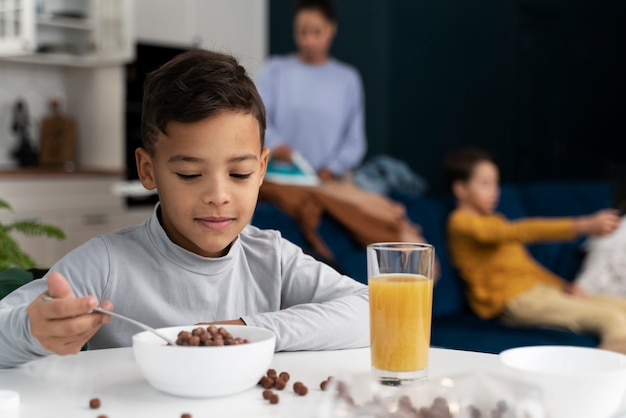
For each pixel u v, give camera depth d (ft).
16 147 16.75
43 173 15.01
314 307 3.93
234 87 3.60
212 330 3.24
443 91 21.21
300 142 14.10
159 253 4.06
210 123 3.54
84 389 3.21
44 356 3.48
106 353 3.84
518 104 22.70
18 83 16.79
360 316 3.97
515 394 2.44
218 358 2.99
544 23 23.12
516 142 22.75
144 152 3.91
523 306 10.24
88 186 15.71
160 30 17.66
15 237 14.52
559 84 23.73
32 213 14.88
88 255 4.01
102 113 17.06
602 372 2.92
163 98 3.59
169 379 3.02
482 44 21.84
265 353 3.13
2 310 3.54
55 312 3.06
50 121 16.97
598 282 10.78
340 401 2.47
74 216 15.48
